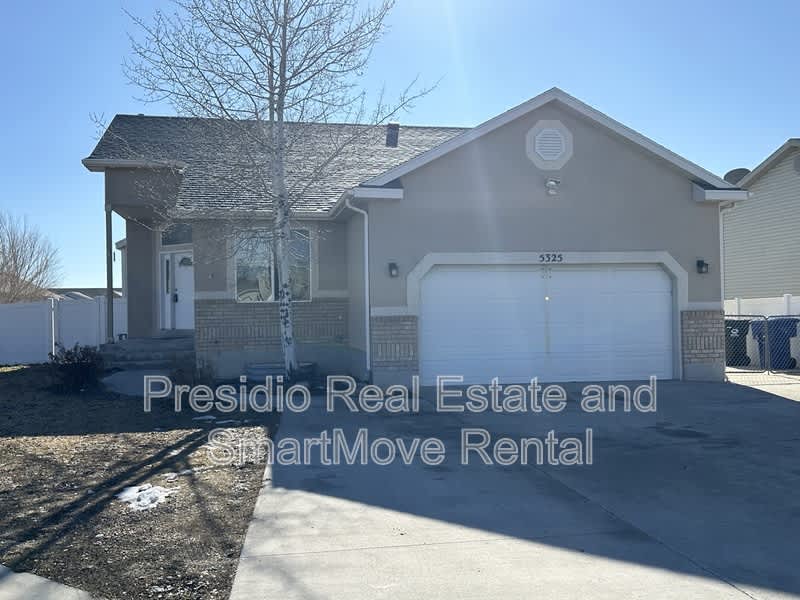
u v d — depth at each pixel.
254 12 14.30
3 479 8.15
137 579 5.41
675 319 16.12
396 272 14.90
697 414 12.22
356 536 6.33
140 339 19.64
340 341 17.61
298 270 17.53
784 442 10.05
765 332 18.44
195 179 17.53
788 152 24.55
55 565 5.68
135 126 20.73
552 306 15.76
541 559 5.77
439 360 15.34
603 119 15.41
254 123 14.91
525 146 15.46
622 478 8.22
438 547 6.06
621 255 15.80
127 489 7.76
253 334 17.05
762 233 25.89
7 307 21.08
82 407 12.84
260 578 5.41
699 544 6.07
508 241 15.37
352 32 14.81
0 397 13.84
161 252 21.17
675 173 16.02
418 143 21.69
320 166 15.69
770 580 5.32
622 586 5.23
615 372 16.00
